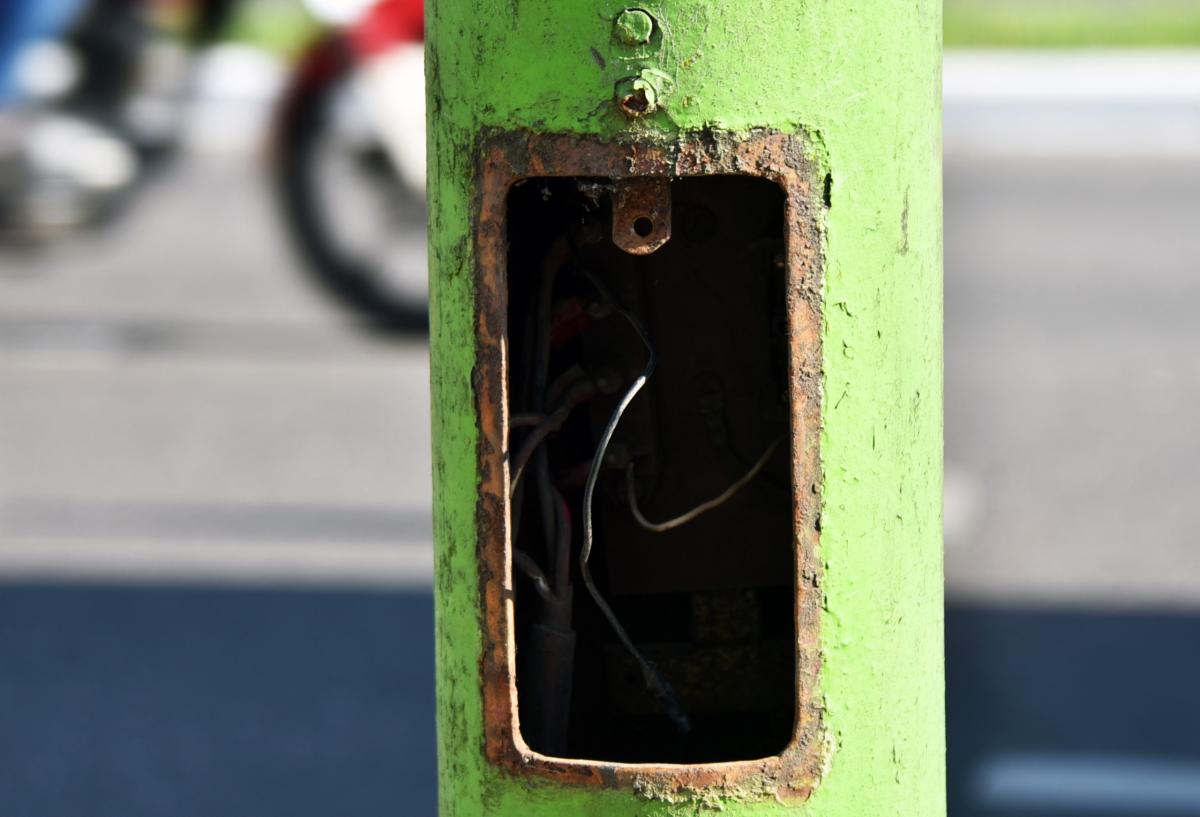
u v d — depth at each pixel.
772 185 2.05
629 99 1.74
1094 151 11.56
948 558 5.27
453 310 1.86
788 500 2.12
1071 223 9.55
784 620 2.23
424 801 3.98
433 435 1.95
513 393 2.04
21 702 4.43
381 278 7.01
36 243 7.65
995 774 4.07
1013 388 6.89
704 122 1.75
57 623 4.84
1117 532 5.45
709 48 1.74
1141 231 9.34
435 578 1.98
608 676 2.18
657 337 2.07
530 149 1.78
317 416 6.59
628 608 2.23
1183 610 4.89
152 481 5.96
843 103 1.77
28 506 5.73
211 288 8.40
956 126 12.48
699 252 2.06
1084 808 3.89
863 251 1.80
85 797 4.01
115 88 7.08
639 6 1.73
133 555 5.31
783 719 2.20
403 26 6.74
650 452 2.07
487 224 1.82
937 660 2.00
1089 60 14.79
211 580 5.12
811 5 1.74
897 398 1.86
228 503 5.76
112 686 4.50
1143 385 6.88
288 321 7.83
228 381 7.00
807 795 1.87
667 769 1.84
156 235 9.48
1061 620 4.84
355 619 4.85
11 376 7.06
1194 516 5.57
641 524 2.05
